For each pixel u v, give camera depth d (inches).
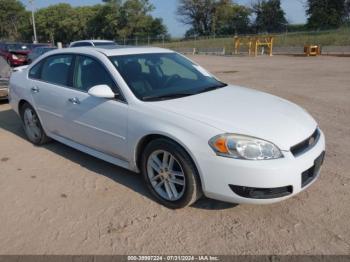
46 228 121.2
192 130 119.0
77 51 168.6
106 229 119.8
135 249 109.7
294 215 125.6
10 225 123.5
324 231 116.1
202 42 1784.0
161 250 109.0
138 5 2556.6
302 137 120.7
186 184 123.7
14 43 746.2
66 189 148.5
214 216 126.3
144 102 135.4
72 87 165.5
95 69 155.7
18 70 216.7
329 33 1441.9
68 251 109.3
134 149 137.9
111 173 162.7
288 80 471.2
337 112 269.0
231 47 1512.1
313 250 107.4
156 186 135.9
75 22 2883.9
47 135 192.9
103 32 2728.8
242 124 118.8
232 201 117.0
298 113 138.5
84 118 156.9
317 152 124.0
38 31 3228.3
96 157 167.6
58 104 171.0
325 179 151.0
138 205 134.6
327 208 129.2
